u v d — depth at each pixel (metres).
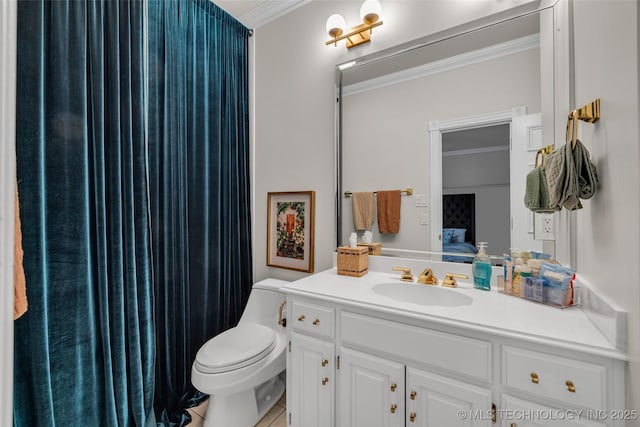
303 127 1.79
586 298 0.87
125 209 1.33
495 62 1.22
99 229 1.24
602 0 0.76
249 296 1.90
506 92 1.20
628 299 0.65
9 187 0.33
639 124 0.60
